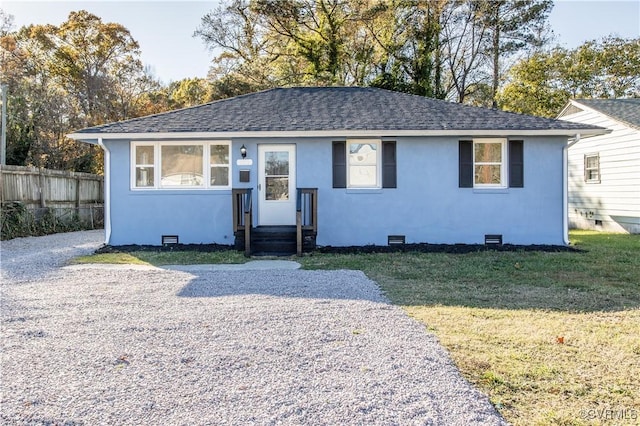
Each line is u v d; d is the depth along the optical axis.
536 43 24.94
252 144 10.78
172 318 4.83
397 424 2.62
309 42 24.12
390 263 8.56
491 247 10.39
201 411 2.78
